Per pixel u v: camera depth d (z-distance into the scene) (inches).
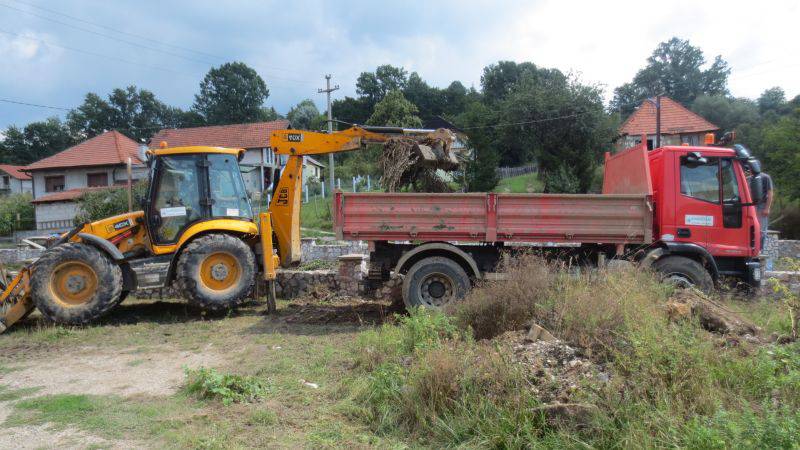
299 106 2736.2
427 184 309.6
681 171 270.1
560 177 1047.6
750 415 109.7
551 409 127.2
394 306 316.8
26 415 156.5
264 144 1373.0
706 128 1189.7
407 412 144.1
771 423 105.7
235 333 259.6
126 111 2733.8
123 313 313.3
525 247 271.0
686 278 263.6
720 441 102.4
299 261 333.1
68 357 224.2
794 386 131.6
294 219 322.7
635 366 137.8
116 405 163.8
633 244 270.1
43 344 245.9
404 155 301.0
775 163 914.1
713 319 186.1
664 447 110.0
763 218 307.4
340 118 2768.2
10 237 1151.6
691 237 269.0
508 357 150.7
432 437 133.9
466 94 2869.1
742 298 268.2
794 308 194.1
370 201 273.4
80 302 279.0
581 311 174.4
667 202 268.5
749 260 273.4
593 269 245.3
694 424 112.0
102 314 277.7
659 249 266.2
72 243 282.4
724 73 2536.9
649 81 2603.3
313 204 1039.0
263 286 354.6
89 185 1252.5
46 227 1159.0
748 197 270.7
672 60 2608.3
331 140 312.5
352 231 274.2
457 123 1284.4
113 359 219.8
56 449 133.6
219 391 164.1
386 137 310.3
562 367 148.6
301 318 292.4
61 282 278.2
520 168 1670.8
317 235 747.4
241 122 2741.1
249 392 168.1
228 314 296.5
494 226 268.7
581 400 129.4
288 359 209.5
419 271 270.5
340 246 569.9
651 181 278.7
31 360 221.0
